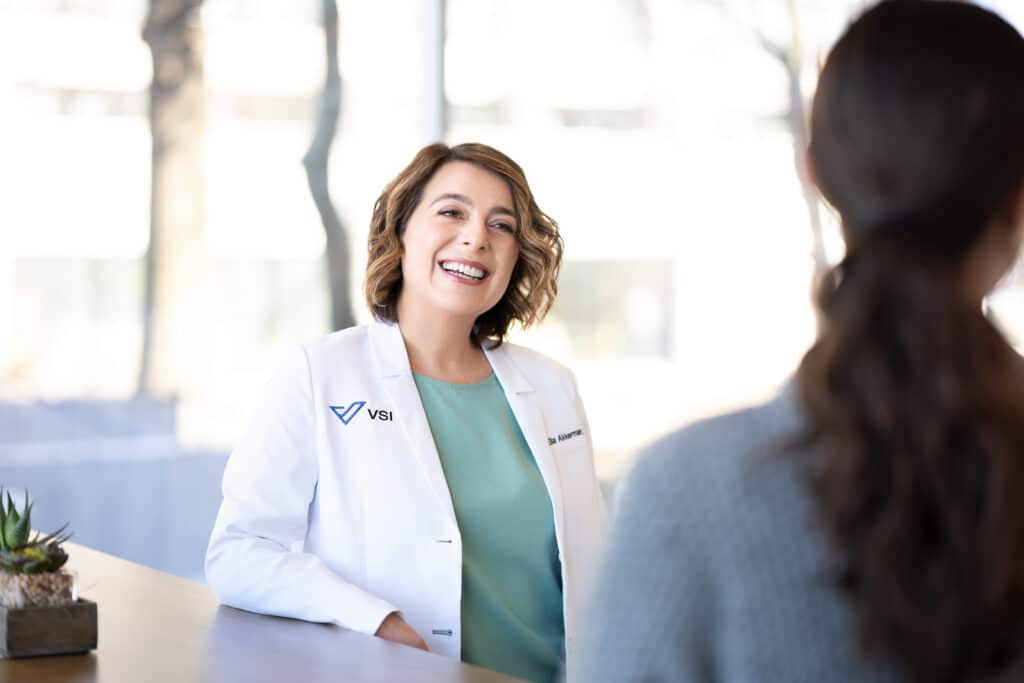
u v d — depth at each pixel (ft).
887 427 2.94
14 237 14.39
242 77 15.52
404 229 8.73
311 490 8.16
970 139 3.02
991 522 2.88
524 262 9.09
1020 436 2.92
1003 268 3.22
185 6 15.15
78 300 14.74
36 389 14.56
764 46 17.80
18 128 14.38
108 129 14.80
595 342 17.33
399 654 6.68
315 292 15.99
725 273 17.78
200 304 15.35
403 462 8.14
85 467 14.83
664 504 3.20
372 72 16.28
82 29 14.65
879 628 2.97
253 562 7.63
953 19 3.11
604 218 17.37
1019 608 2.95
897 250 3.06
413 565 7.93
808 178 3.38
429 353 8.74
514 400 8.74
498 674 6.30
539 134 17.12
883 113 3.09
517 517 8.30
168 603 7.73
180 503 15.33
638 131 17.47
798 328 17.95
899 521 2.92
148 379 15.11
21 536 6.64
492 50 16.90
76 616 6.53
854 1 17.87
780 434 3.18
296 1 15.79
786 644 3.07
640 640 3.15
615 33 17.38
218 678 6.13
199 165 15.28
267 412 8.16
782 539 3.10
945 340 2.95
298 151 15.85
